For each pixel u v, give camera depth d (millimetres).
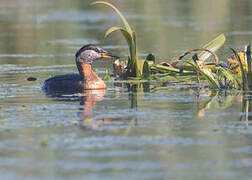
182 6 37031
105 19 31812
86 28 28703
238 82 13867
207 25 28109
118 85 14898
